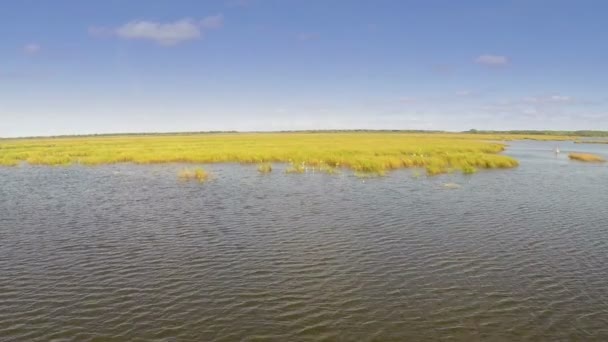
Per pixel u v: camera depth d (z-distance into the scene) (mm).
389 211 25484
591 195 31219
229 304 13039
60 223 22797
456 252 17844
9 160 57156
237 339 11078
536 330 11555
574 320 12102
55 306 12930
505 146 101000
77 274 15445
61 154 66125
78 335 11266
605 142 137375
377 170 45062
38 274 15438
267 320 12062
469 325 11805
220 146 81000
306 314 12414
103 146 87938
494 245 18781
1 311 12617
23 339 11062
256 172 45312
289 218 23797
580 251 18031
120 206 27312
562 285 14500
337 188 34250
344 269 15906
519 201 28672
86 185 36562
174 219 23672
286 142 96562
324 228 21578
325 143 90125
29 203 28438
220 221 23156
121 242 19266
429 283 14633
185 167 50750
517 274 15461
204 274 15430
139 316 12297
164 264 16438
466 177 41125
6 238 19922
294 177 41094
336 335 11289
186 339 11070
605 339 11125
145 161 56406
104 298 13484
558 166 52844
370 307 12859
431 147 73938
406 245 18766
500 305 13008
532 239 19719
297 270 15805
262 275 15320
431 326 11750
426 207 26625
